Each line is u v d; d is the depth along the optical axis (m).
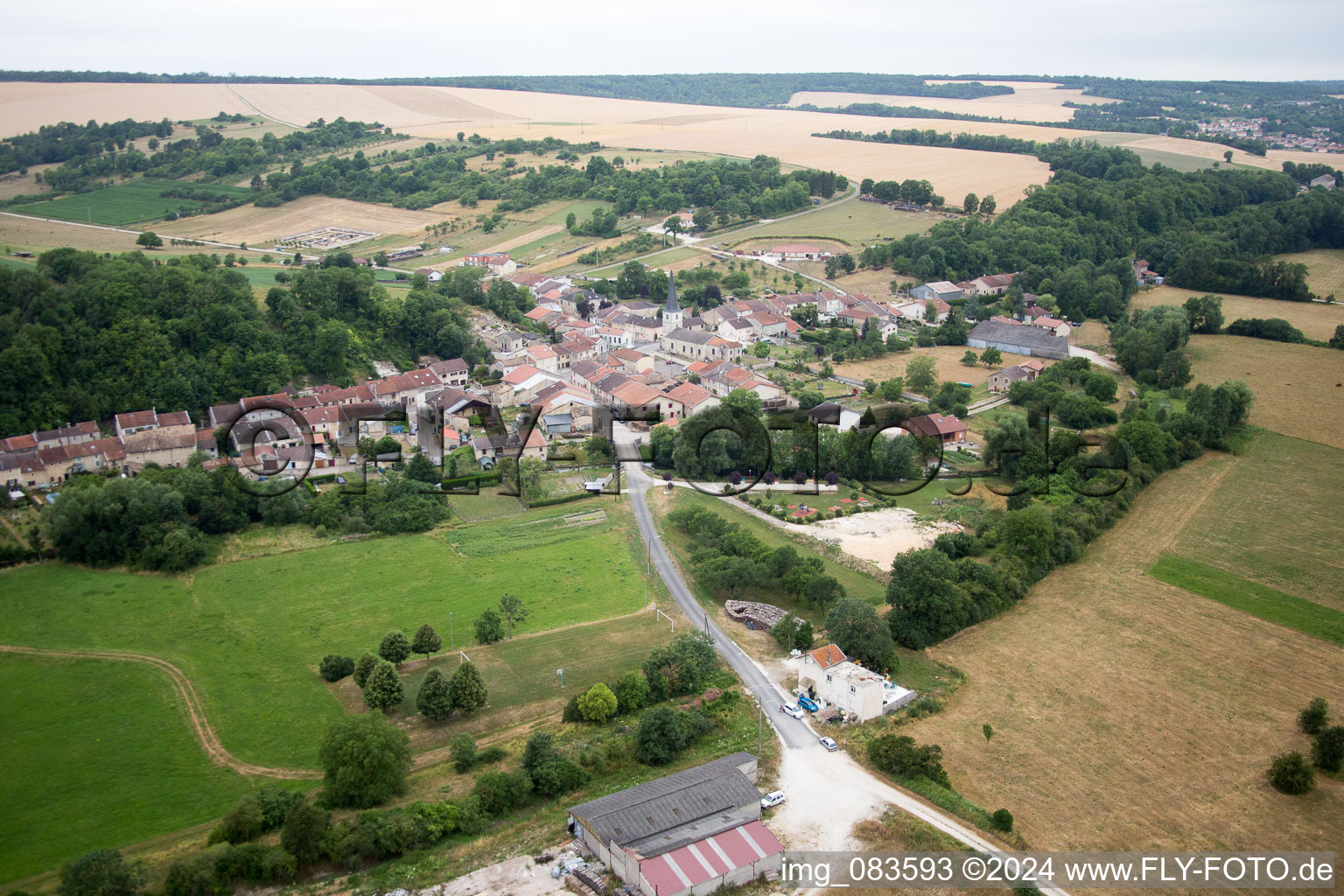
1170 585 168.50
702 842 99.44
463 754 116.38
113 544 171.00
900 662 143.00
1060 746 123.88
